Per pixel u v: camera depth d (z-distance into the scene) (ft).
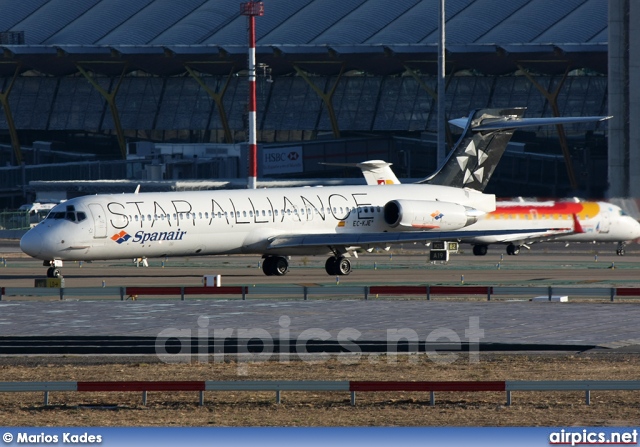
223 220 594.65
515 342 351.46
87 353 335.06
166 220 577.02
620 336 363.97
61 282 530.68
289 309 442.09
